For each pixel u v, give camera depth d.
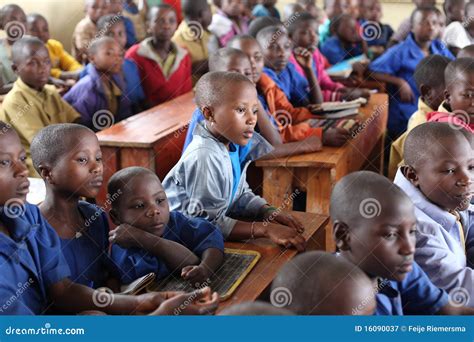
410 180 1.51
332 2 3.82
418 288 1.33
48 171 1.37
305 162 2.08
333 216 1.29
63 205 1.39
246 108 1.58
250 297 1.27
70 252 1.37
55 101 2.67
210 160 1.55
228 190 1.60
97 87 2.87
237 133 1.59
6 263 1.21
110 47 2.85
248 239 1.54
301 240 1.50
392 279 1.26
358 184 1.25
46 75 2.59
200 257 1.40
